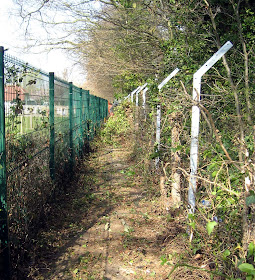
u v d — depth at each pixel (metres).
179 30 8.64
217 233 3.72
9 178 4.01
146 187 7.52
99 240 5.07
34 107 5.30
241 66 7.18
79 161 10.23
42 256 4.52
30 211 4.78
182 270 3.77
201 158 4.78
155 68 11.76
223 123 5.79
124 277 4.04
